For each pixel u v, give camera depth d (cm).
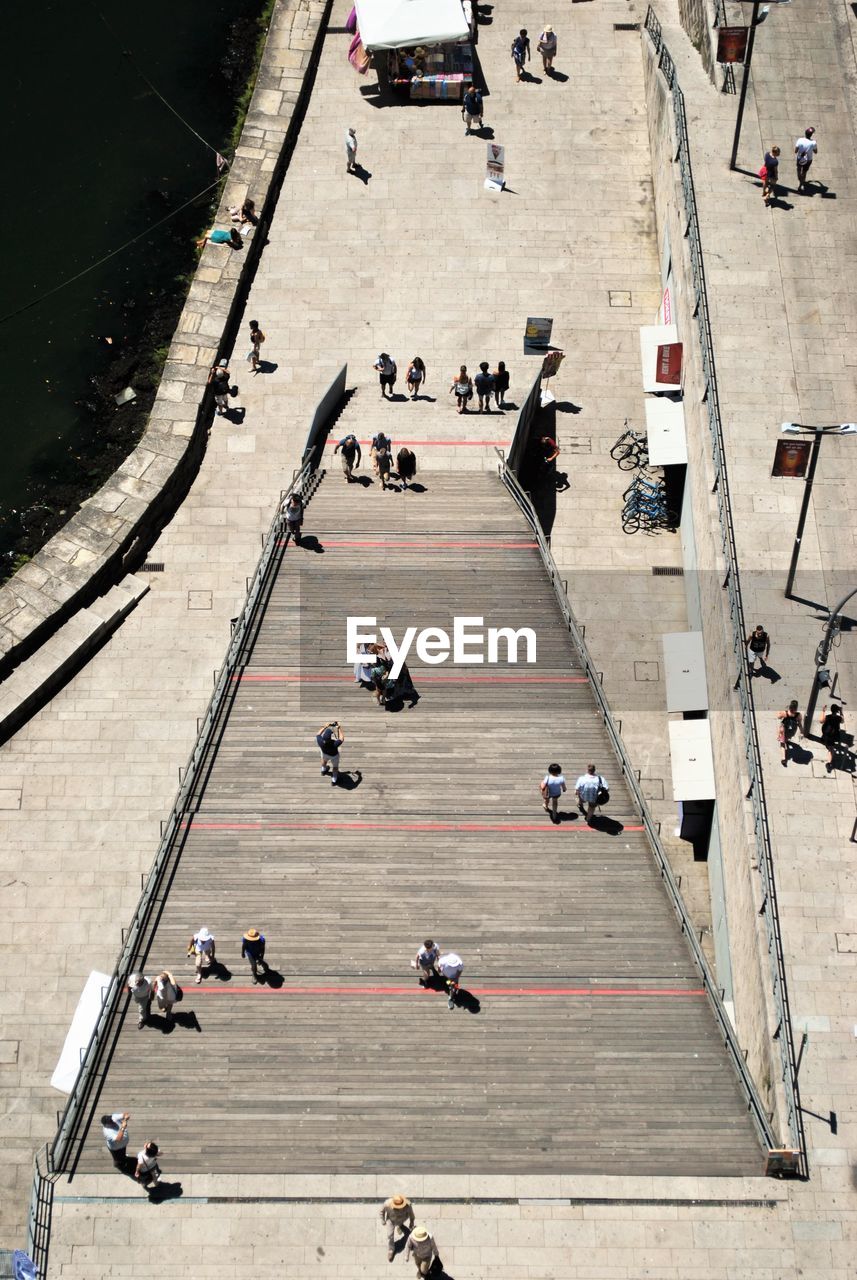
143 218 6228
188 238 6175
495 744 4541
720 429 4794
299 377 5594
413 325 5688
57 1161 3838
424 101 6219
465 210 5925
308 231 5900
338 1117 3909
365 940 4188
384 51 6244
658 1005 4069
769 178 5216
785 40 5622
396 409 5475
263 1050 4009
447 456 5350
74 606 5075
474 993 4091
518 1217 3722
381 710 4600
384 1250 3694
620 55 6288
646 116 6103
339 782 4456
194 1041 4022
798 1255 3666
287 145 6084
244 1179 3797
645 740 4919
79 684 5003
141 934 4203
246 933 4031
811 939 3994
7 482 5616
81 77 6588
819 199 5272
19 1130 4325
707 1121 3884
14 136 6412
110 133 6444
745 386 4884
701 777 4588
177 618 5138
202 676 5022
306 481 5203
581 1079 3953
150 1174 3766
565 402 5538
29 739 4891
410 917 4225
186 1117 3906
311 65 6278
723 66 5541
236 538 5300
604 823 4388
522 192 5956
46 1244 3716
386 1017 4059
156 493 5262
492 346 5641
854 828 4131
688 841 4738
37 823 4753
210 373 5528
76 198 6269
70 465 5650
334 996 4091
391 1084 3956
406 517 5066
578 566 5231
